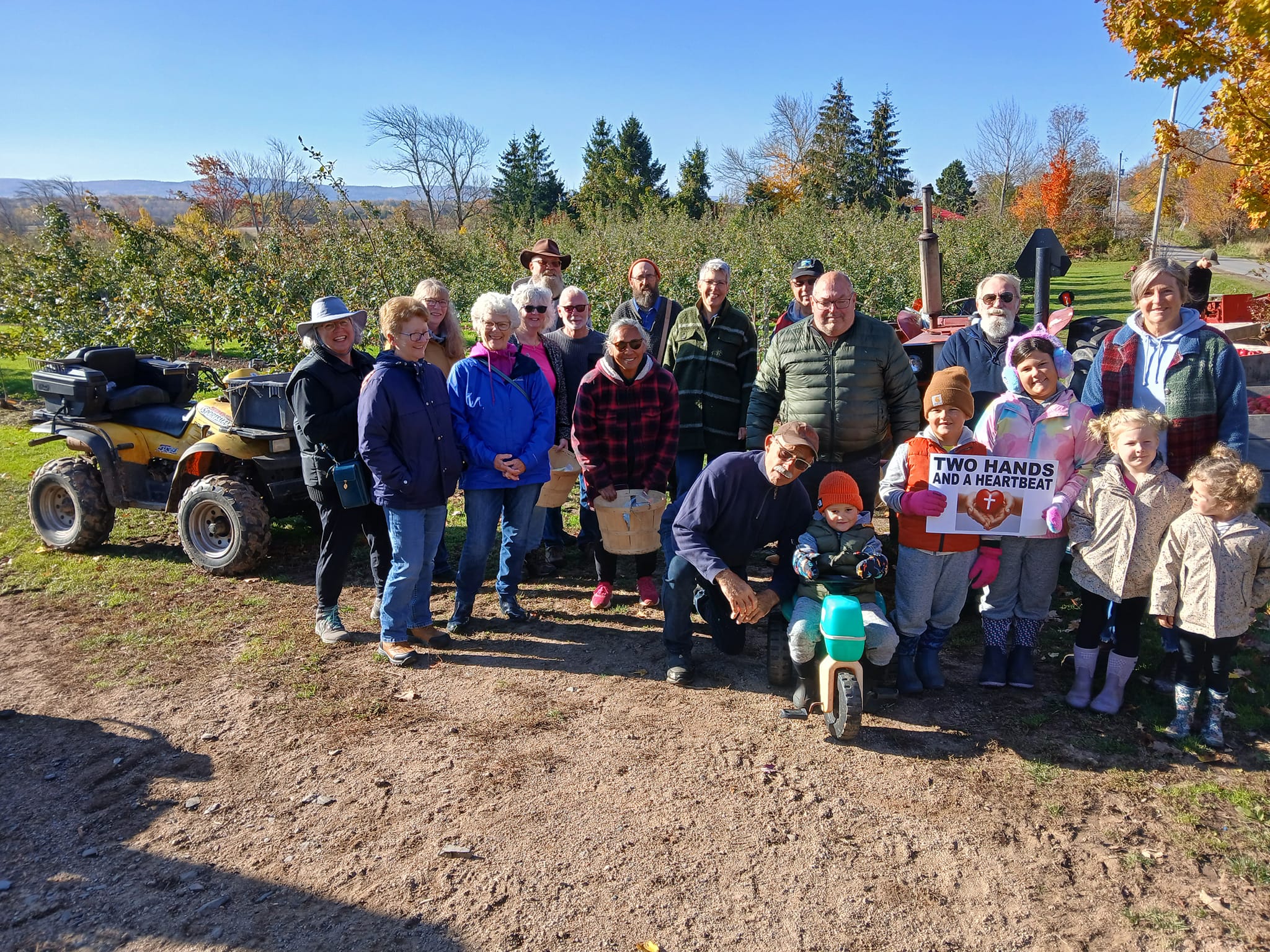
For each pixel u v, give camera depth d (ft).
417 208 207.72
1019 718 12.78
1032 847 9.98
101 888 9.57
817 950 8.59
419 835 10.40
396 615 14.88
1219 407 12.42
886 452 18.24
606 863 9.85
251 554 18.57
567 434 18.22
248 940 8.77
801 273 19.27
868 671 12.71
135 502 20.51
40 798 11.26
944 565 13.02
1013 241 85.87
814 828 10.40
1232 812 10.44
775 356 15.43
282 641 15.87
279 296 40.27
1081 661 12.89
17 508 24.75
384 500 14.40
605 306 41.60
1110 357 13.32
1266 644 14.47
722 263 17.26
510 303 15.37
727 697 13.66
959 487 12.68
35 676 14.62
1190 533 11.38
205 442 19.02
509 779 11.51
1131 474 12.08
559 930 8.87
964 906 9.11
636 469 16.37
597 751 12.17
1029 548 13.15
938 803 10.82
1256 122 28.86
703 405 17.78
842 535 12.73
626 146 205.87
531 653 15.37
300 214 53.31
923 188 24.03
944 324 25.64
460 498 25.96
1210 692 11.69
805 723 12.82
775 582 13.17
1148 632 15.21
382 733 12.75
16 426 37.76
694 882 9.53
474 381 15.26
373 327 42.93
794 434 12.10
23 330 46.42
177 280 44.78
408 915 9.10
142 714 13.37
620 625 16.55
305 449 15.35
